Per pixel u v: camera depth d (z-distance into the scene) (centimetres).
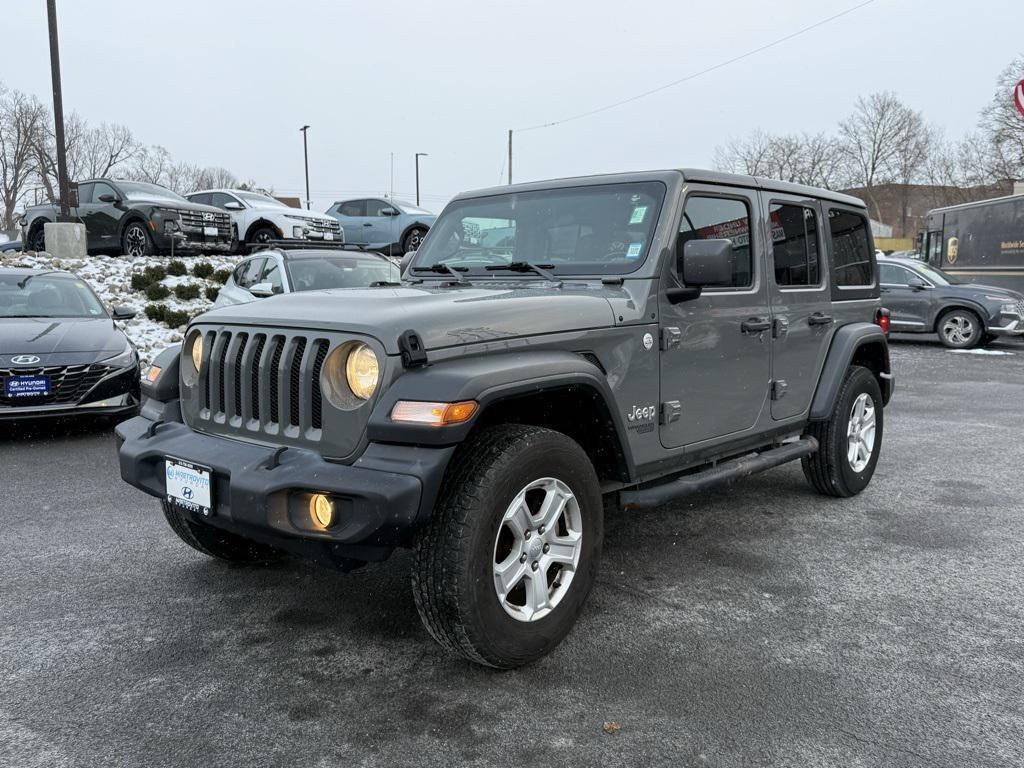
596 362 335
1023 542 455
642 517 502
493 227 423
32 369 687
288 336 300
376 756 247
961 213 1936
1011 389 1071
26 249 1900
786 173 6762
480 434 299
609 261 374
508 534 305
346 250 1036
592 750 251
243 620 348
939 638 331
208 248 1636
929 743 255
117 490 558
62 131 1695
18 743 254
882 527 481
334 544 276
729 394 412
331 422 283
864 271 548
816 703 279
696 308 384
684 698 282
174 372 359
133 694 285
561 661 310
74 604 365
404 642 327
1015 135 4481
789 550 440
